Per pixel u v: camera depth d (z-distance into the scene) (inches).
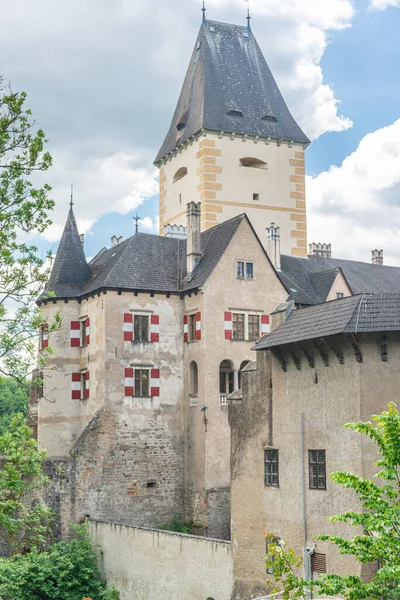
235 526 1342.3
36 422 2126.0
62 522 1744.6
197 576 1389.0
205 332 1845.5
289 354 1267.2
